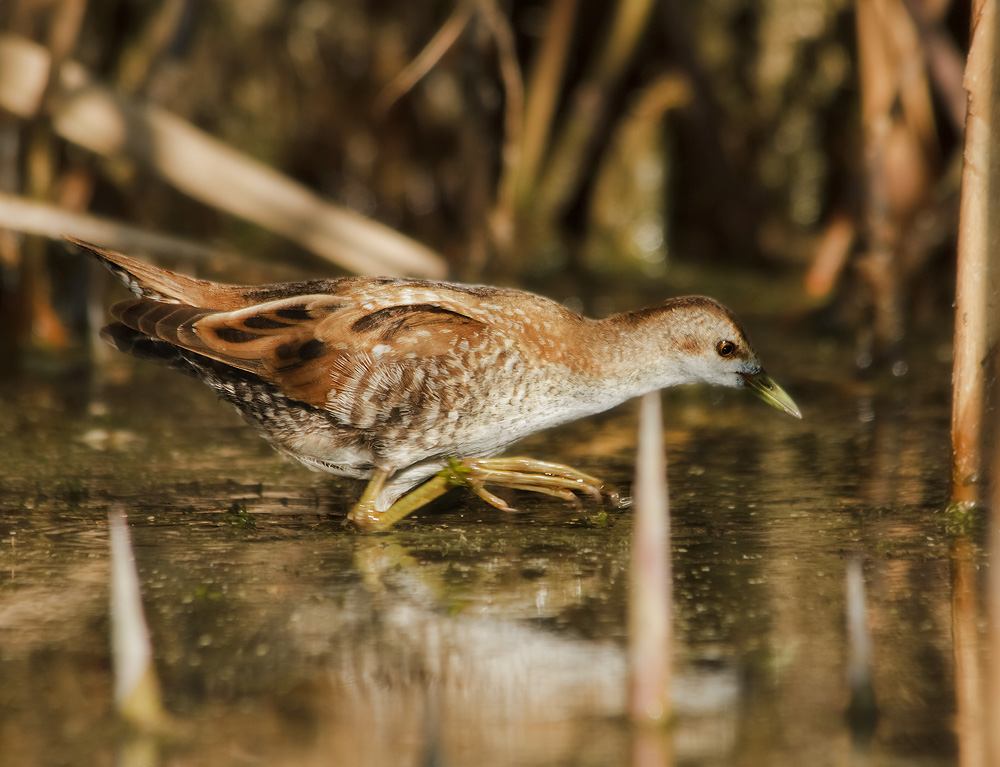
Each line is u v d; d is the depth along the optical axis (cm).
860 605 523
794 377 1216
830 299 1432
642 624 507
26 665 565
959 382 765
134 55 1502
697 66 1544
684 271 1664
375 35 1662
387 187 1689
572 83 1686
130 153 1177
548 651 581
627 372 857
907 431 1016
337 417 815
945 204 1374
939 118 1505
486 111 1382
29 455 950
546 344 832
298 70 1667
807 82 1656
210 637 598
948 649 577
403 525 795
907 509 802
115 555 514
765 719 513
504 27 1174
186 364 849
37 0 1216
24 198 1202
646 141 1677
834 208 1680
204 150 1188
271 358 803
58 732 505
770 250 1684
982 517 770
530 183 1511
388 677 555
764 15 1650
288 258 1578
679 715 518
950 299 1462
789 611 629
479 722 513
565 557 720
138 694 511
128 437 1013
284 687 546
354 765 478
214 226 1599
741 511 807
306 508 830
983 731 500
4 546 734
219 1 1603
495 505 826
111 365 1263
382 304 822
